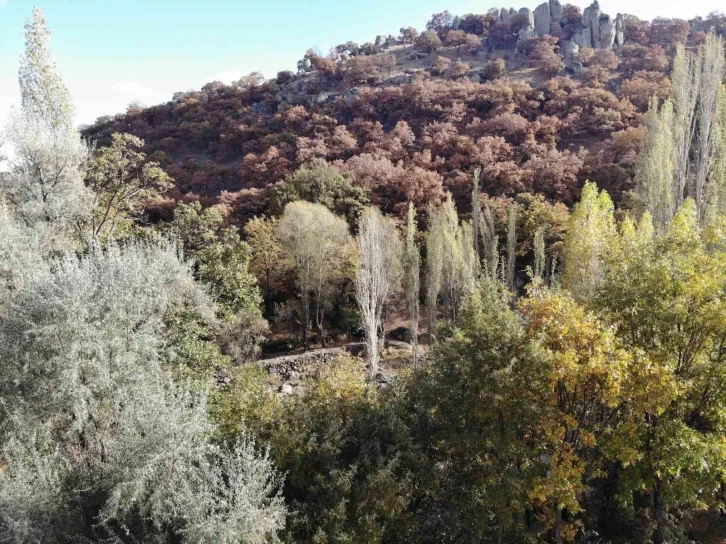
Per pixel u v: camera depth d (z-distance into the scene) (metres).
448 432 10.48
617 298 10.75
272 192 39.66
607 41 73.94
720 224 11.02
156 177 18.77
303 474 10.18
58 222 13.95
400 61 87.75
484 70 71.94
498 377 9.23
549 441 10.07
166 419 8.04
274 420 10.92
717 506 11.17
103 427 9.23
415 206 38.62
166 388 10.69
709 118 28.20
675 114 29.56
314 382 13.09
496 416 9.95
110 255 10.16
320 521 9.15
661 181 24.94
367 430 11.02
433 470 10.55
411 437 10.79
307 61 89.06
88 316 9.24
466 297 13.22
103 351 9.21
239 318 24.39
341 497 9.38
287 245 31.52
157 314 11.59
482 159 42.25
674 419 9.78
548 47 72.88
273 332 31.27
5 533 7.34
